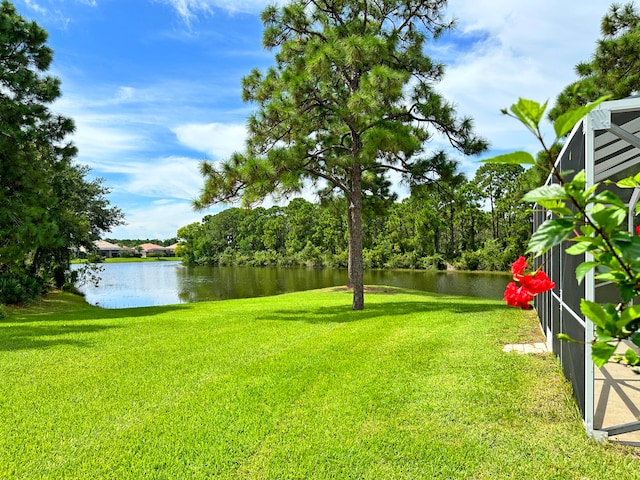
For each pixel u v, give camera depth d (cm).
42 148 1318
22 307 1384
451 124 983
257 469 281
